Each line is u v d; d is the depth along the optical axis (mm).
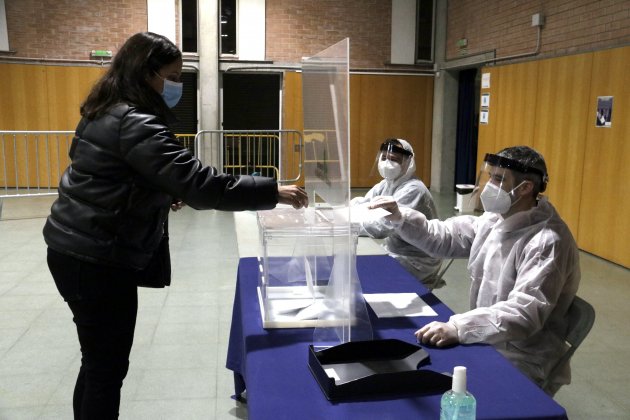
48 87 8805
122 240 1512
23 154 9000
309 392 1276
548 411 1202
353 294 1566
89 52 8797
